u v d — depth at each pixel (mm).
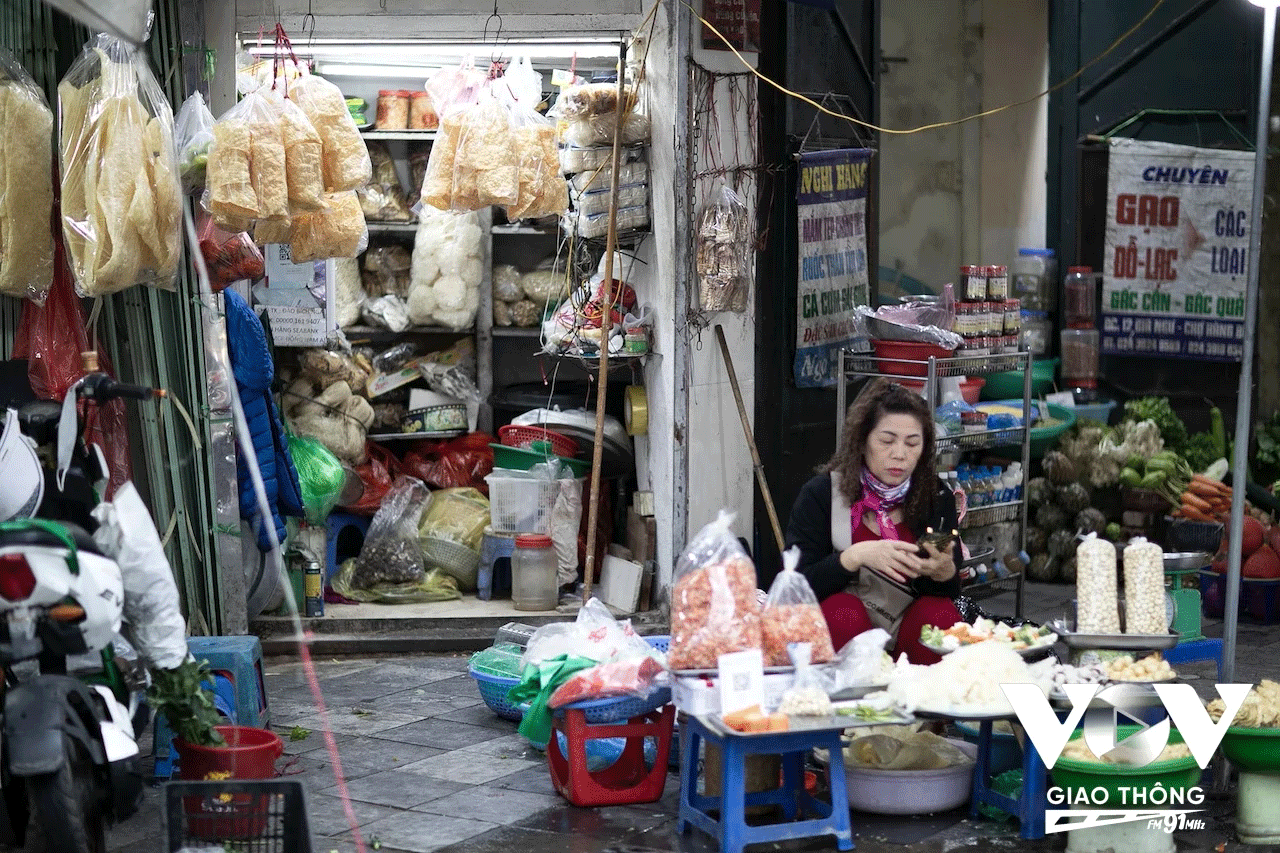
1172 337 8648
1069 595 7871
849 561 4715
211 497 6273
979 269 7008
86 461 4348
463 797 4699
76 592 3779
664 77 6586
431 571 7266
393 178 7906
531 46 6945
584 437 7227
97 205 5172
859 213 7855
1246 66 8422
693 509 6809
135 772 4160
